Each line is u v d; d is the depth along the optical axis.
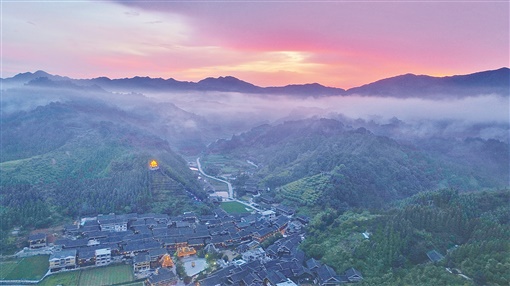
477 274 181.88
